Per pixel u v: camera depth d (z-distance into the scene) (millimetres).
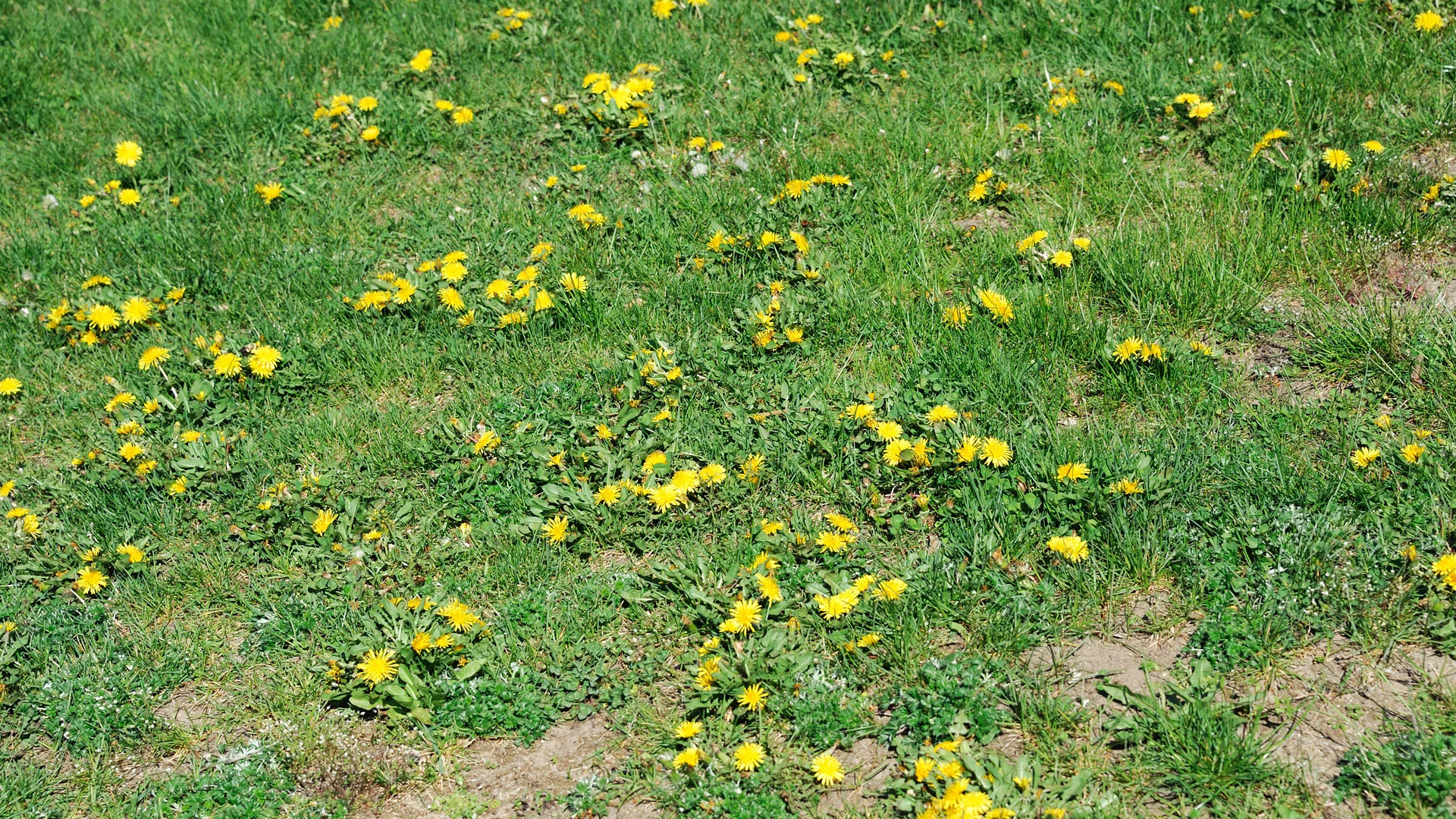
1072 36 6086
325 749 3234
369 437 4391
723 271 4957
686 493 3873
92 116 6703
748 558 3662
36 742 3408
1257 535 3441
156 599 3811
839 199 5230
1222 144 5258
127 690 3471
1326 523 3381
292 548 3920
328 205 5750
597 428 4125
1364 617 3162
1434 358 3928
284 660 3553
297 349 4797
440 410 4527
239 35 7285
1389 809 2760
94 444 4500
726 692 3221
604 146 5914
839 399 4250
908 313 4559
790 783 3023
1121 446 3791
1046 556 3539
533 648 3492
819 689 3205
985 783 2881
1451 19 5523
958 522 3648
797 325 4574
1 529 4121
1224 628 3189
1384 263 4504
